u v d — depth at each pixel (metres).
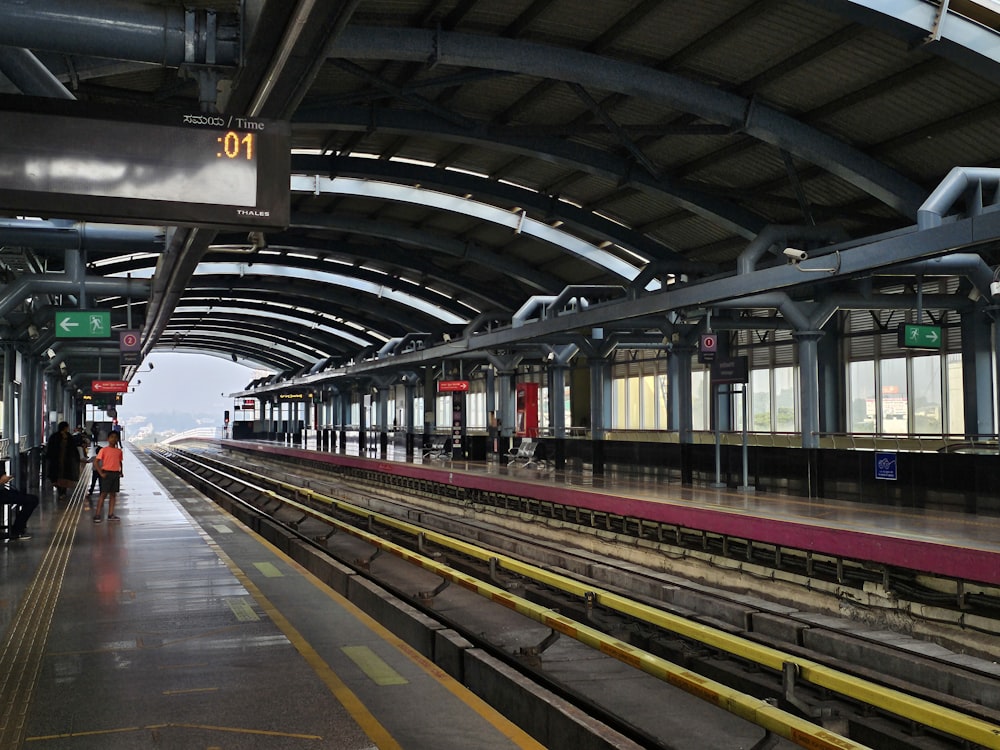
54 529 14.84
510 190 27.95
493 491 22.83
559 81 19.98
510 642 9.38
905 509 15.75
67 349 37.31
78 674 6.14
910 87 17.64
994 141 18.41
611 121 19.91
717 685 5.77
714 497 18.20
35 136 7.12
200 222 7.53
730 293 17.39
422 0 16.47
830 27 16.42
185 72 7.71
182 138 7.47
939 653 9.12
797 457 18.67
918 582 10.41
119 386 43.75
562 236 30.70
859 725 6.90
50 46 7.34
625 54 18.56
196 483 35.25
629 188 25.86
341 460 39.78
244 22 7.37
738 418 37.12
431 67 17.84
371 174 25.92
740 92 19.42
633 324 29.89
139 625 7.61
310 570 12.71
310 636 7.26
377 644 7.00
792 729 4.95
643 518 15.99
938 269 17.78
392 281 41.66
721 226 25.28
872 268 14.13
